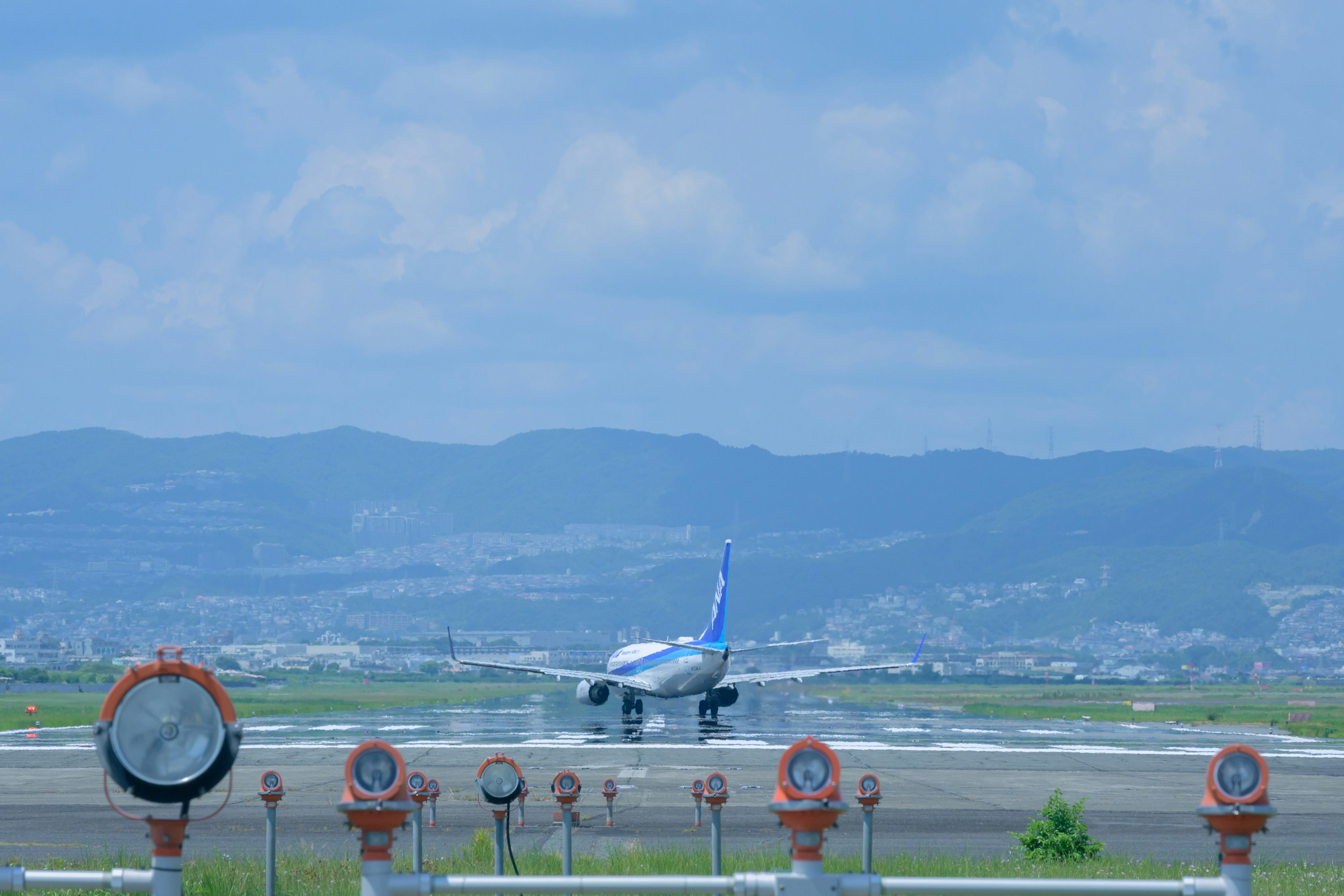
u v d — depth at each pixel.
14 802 65.06
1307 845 53.78
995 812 62.75
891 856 46.44
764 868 39.94
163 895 17.12
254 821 56.78
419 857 31.12
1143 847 51.91
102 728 16.67
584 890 17.30
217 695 17.11
